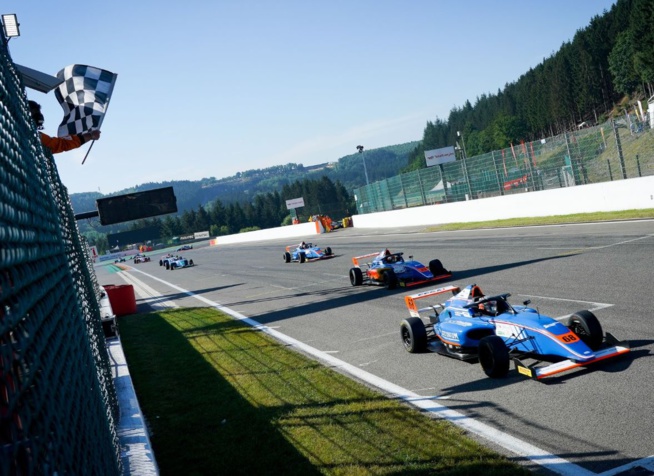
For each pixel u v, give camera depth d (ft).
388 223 154.20
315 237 180.14
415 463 19.02
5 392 4.30
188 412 28.37
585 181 95.86
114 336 48.37
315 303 56.70
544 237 72.18
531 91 514.68
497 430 20.85
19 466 4.36
